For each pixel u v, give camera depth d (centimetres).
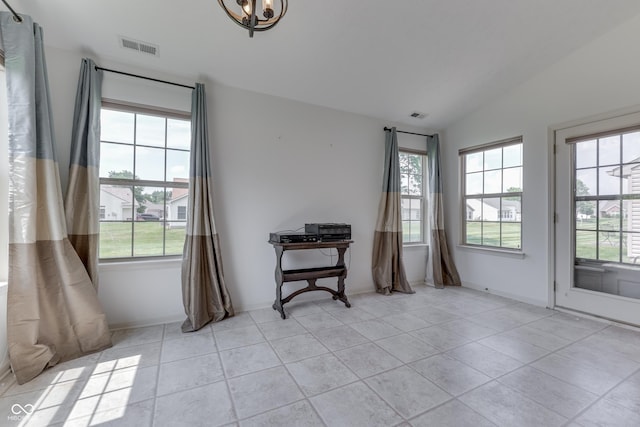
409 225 434
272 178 325
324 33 242
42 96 203
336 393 168
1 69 191
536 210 328
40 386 174
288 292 335
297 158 340
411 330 259
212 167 294
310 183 348
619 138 271
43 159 203
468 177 413
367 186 390
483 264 388
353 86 320
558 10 239
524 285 341
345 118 374
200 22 221
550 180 315
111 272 253
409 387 174
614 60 267
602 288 283
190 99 284
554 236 314
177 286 278
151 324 267
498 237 374
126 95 258
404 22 238
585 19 252
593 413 151
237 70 279
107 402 160
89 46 237
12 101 186
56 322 202
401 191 428
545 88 317
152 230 276
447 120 415
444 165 440
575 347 225
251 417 148
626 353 215
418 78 313
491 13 237
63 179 235
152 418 147
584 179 295
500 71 313
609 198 278
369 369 194
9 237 184
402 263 388
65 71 238
